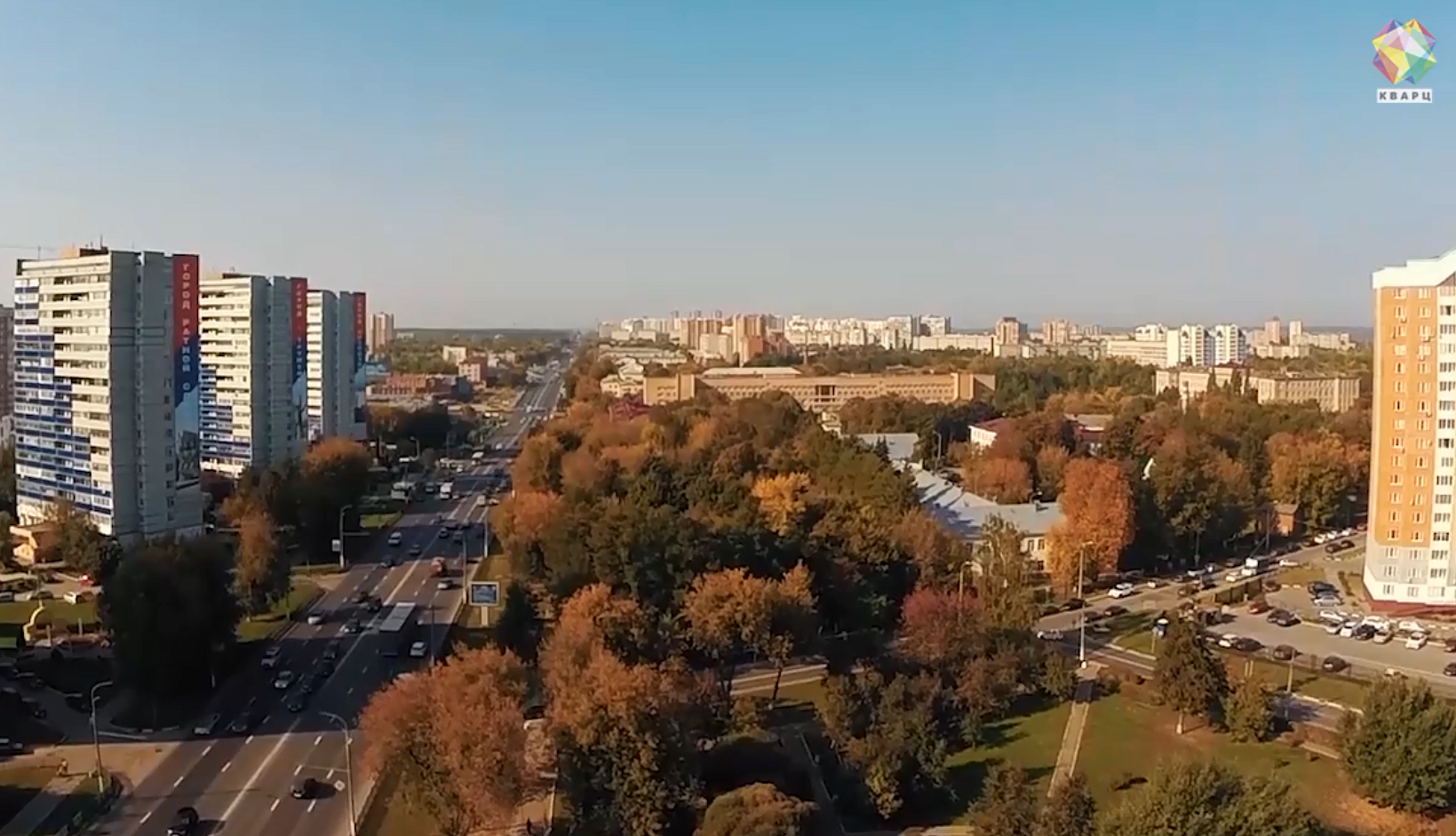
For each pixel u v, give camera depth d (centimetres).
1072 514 19950
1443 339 17788
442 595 19350
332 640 16788
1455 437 17900
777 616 14762
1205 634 16188
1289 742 12725
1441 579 18125
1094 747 12719
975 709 13138
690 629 14688
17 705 13688
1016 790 10394
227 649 15262
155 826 10731
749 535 17175
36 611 17100
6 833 10494
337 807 11150
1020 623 14875
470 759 9938
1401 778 10738
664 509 17700
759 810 9669
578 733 10581
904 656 14425
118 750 12519
